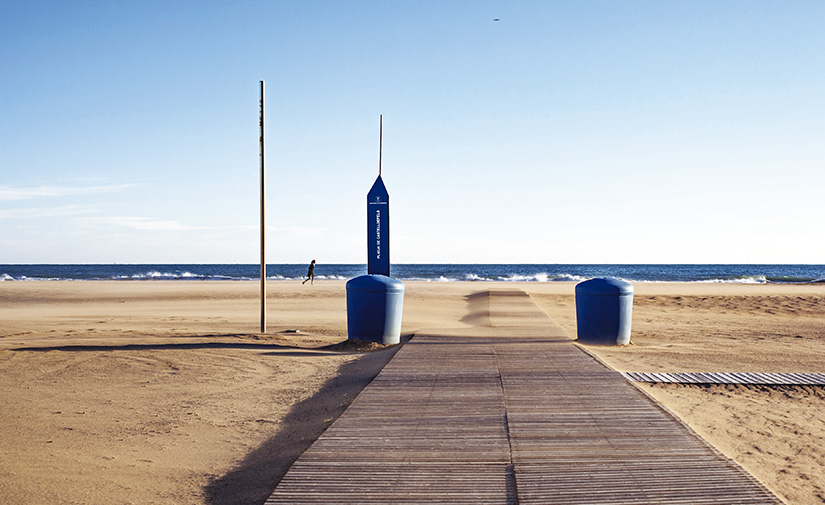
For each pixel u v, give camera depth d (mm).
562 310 21984
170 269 124938
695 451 4762
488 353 9750
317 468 4461
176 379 9078
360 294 12086
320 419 6574
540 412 6016
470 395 6777
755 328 15859
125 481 4828
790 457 5184
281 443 5840
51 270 112438
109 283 43625
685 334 14469
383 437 5203
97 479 4840
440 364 8766
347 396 7559
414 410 6117
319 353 11383
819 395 7535
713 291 31531
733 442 5594
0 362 10219
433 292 31266
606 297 12156
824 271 117000
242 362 10352
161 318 19219
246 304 24922
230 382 8875
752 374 8531
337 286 36781
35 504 4203
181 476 5000
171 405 7559
